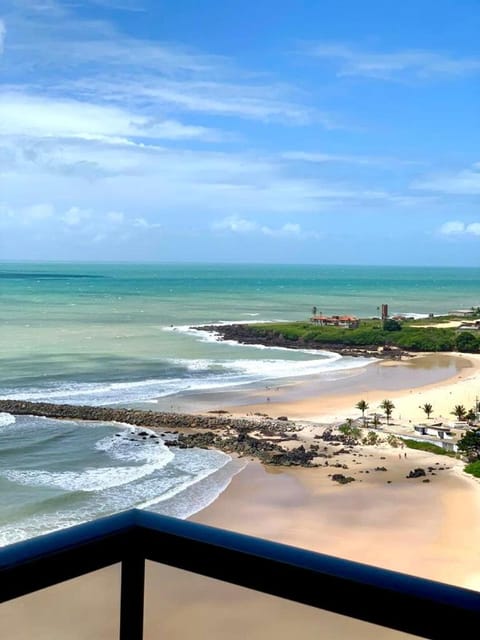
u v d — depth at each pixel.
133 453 26.11
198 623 1.03
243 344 66.19
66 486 21.39
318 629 0.99
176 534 1.08
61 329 74.25
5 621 1.00
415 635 0.96
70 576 1.05
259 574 1.03
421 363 56.66
